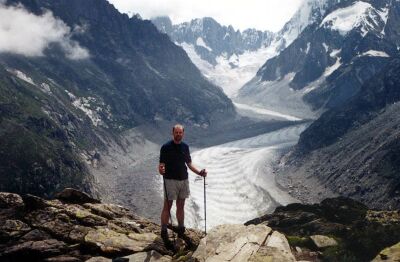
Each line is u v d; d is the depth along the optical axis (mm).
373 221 24453
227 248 16156
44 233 18750
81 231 19266
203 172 18609
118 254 17797
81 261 17219
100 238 18672
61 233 19016
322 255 20641
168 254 17984
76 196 23703
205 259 15797
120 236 19062
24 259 17406
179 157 18594
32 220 19594
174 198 18641
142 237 19188
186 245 19000
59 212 20391
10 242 18031
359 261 19406
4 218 19484
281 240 16500
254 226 17547
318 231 30297
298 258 20500
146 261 16469
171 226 21125
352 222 30922
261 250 15766
